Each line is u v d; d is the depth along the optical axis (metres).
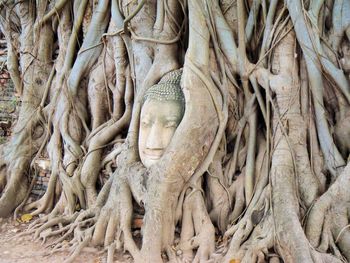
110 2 3.05
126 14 2.90
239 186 2.51
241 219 2.37
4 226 2.89
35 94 3.36
